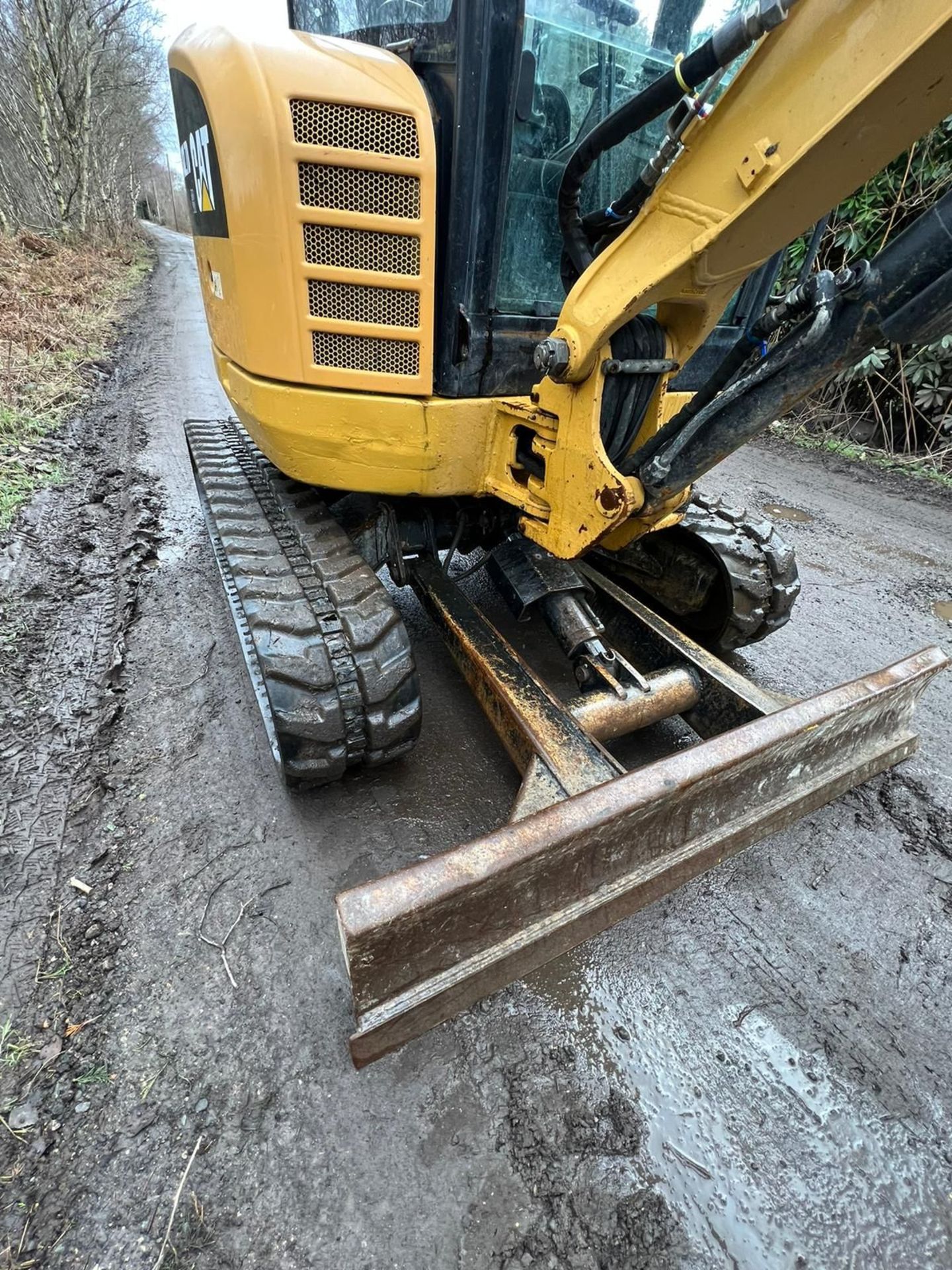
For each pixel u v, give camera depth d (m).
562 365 1.70
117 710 2.64
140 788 2.32
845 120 1.15
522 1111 1.54
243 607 2.04
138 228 26.86
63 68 15.61
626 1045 1.68
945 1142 1.54
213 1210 1.36
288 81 1.60
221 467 3.04
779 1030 1.74
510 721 2.01
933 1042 1.74
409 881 1.36
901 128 1.19
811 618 3.73
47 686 2.74
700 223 1.40
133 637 3.07
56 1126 1.47
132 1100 1.52
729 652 3.29
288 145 1.64
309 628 1.98
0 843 2.08
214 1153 1.44
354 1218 1.36
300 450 2.09
